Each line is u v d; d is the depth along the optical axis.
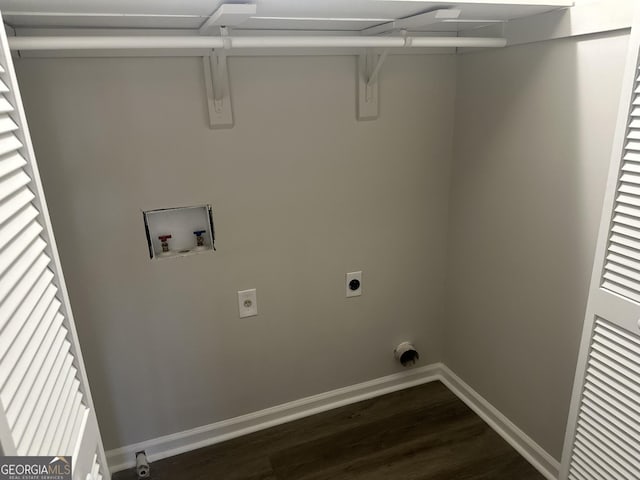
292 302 1.88
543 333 1.61
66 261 1.51
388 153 1.85
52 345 0.80
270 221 1.74
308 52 1.59
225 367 1.85
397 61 1.75
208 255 1.69
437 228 2.04
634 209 1.08
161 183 1.55
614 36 1.21
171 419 1.83
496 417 1.91
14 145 0.74
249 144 1.62
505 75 1.60
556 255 1.50
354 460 1.79
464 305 2.03
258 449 1.87
